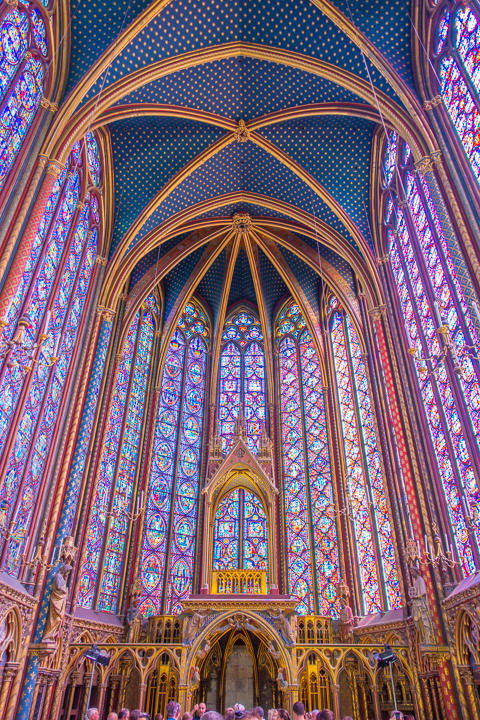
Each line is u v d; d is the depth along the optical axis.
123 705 12.73
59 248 13.49
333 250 19.08
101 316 16.56
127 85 14.05
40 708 11.19
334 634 16.09
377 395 16.53
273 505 18.27
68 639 12.56
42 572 12.02
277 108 16.50
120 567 17.06
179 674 12.53
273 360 23.22
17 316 10.95
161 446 20.38
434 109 12.80
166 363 21.95
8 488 10.73
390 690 13.36
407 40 13.62
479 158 11.09
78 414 14.42
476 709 10.45
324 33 14.28
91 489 14.91
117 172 17.48
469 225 10.98
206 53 14.77
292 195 18.91
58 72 12.88
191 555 19.27
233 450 18.97
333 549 18.08
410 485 13.42
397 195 15.84
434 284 13.20
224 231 21.09
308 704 12.59
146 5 13.41
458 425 11.73
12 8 10.48
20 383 11.09
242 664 15.81
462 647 10.96
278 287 24.03
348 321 20.31
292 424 21.52
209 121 16.50
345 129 16.91
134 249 17.97
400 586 13.69
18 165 11.13
